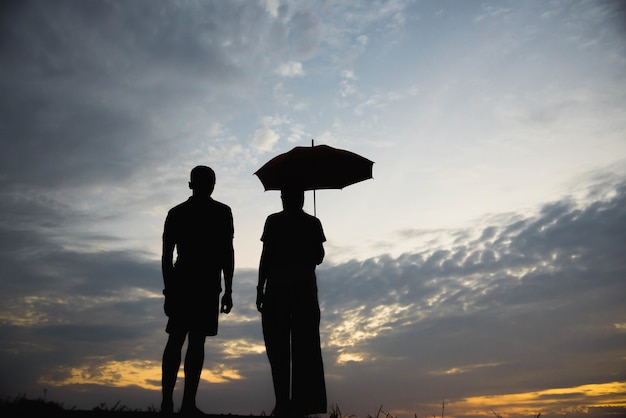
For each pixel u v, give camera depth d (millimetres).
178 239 5875
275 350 5953
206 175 6004
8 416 4895
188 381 5672
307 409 5883
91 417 5102
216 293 5902
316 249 6125
